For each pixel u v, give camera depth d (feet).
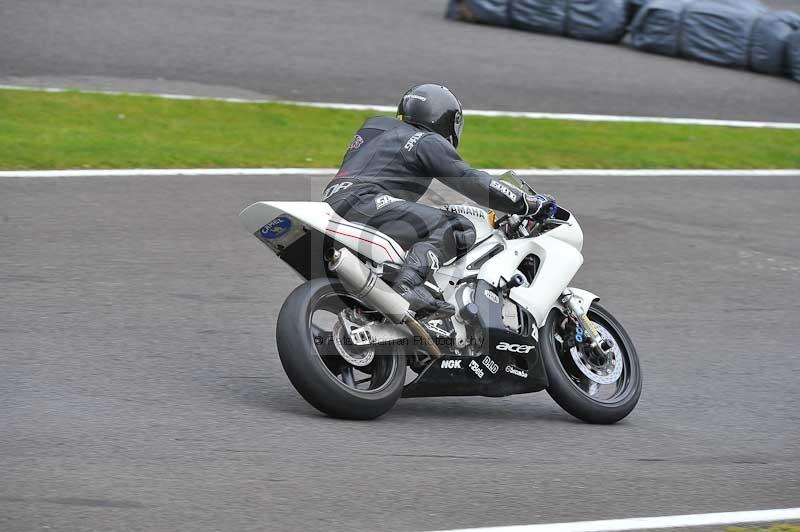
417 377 69.97
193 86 174.40
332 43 213.05
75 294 90.22
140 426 63.36
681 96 207.31
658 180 153.48
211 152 142.51
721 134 184.44
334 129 161.27
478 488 58.75
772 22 232.12
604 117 186.19
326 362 70.03
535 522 54.54
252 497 54.24
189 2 236.84
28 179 123.54
